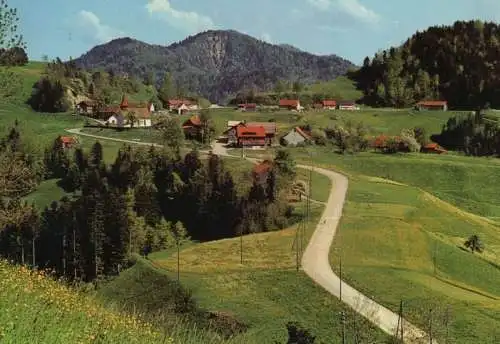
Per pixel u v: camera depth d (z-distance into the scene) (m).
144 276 96.69
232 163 186.25
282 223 128.75
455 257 106.62
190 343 23.30
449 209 146.38
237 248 107.81
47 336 18.17
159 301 86.19
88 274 129.62
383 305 76.88
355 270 91.88
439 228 130.50
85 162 187.88
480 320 72.06
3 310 18.89
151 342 21.50
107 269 129.88
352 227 116.38
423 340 65.25
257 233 122.50
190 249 110.50
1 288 21.00
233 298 82.56
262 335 67.50
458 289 89.12
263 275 90.44
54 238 135.75
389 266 96.50
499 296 95.69
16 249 124.25
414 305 76.50
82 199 146.62
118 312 24.77
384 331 68.25
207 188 156.75
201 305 80.06
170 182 172.12
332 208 131.88
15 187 51.09
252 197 144.38
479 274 103.25
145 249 138.50
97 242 132.00
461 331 68.94
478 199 193.50
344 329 66.81
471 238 117.88
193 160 175.12
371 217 123.94
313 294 81.31
